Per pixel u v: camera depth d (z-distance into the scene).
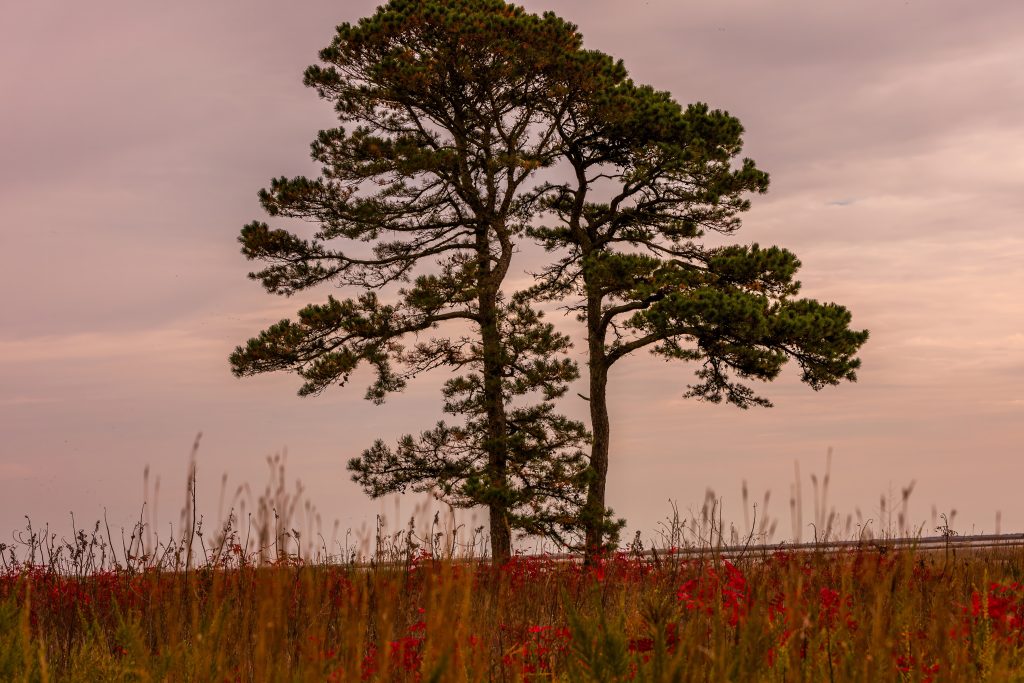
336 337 18.44
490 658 4.51
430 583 3.37
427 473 18.30
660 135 19.80
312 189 18.25
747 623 3.32
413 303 18.09
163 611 4.56
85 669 4.98
